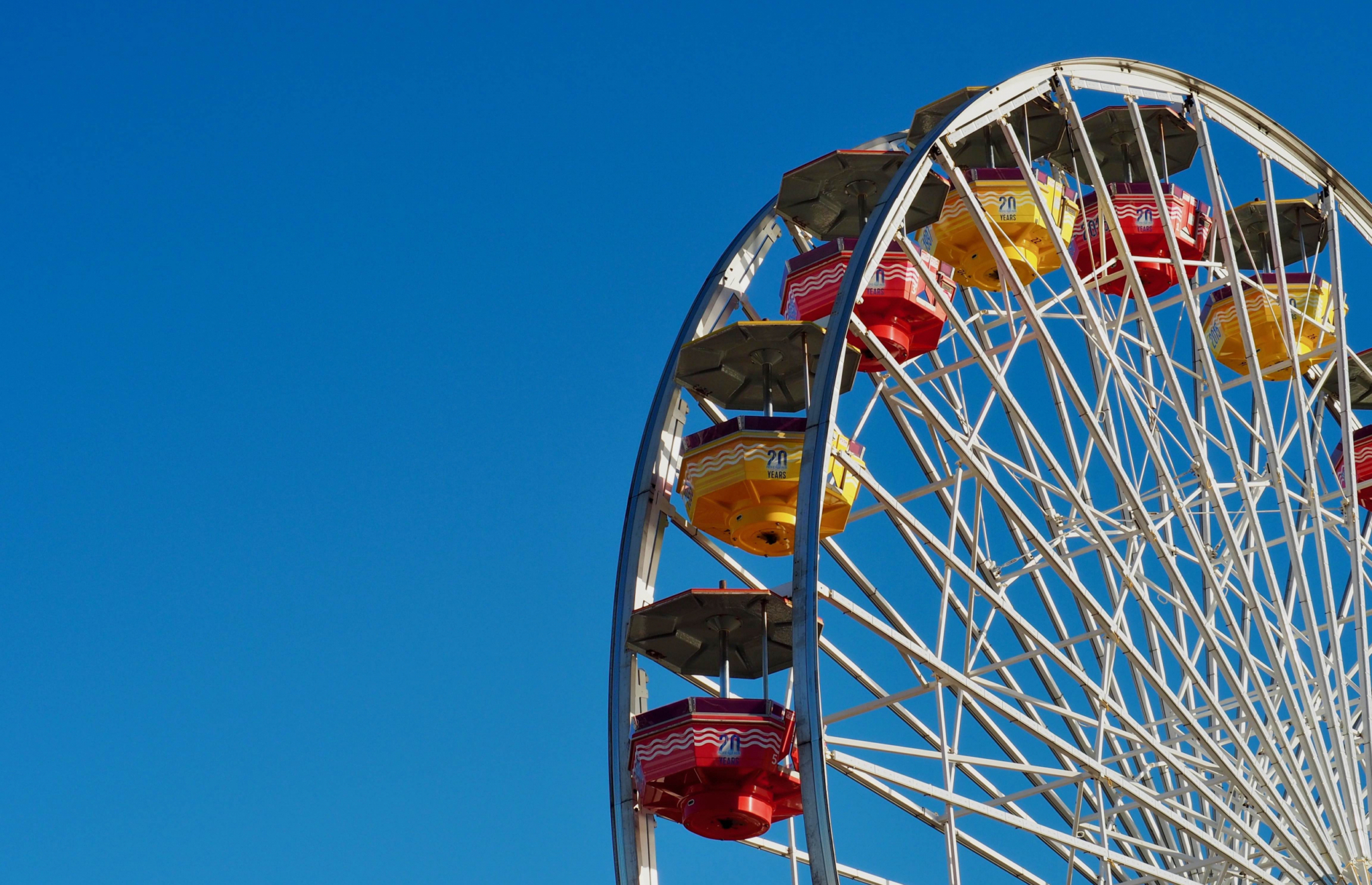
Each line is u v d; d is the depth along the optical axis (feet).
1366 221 81.25
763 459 71.97
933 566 79.61
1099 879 77.51
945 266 82.33
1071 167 92.94
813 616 54.90
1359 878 67.10
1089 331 70.08
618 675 71.51
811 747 52.80
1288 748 68.69
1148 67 75.00
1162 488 72.84
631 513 74.64
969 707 76.59
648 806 69.15
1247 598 69.41
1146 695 79.05
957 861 61.87
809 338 76.79
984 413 70.54
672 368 78.64
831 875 50.83
